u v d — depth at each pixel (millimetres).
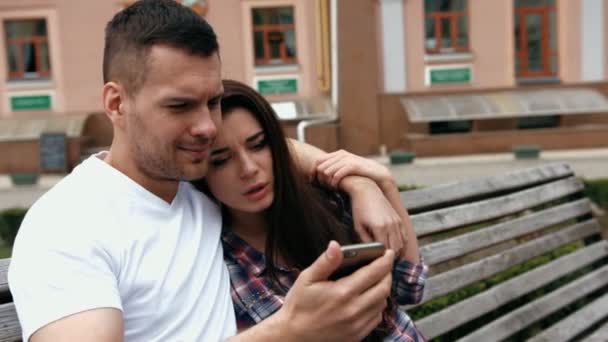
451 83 13891
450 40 14086
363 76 12891
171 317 1240
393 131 13594
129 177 1300
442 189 2322
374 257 1160
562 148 13211
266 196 1458
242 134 1408
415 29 13680
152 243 1264
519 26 14422
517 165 11742
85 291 1105
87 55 13586
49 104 13711
